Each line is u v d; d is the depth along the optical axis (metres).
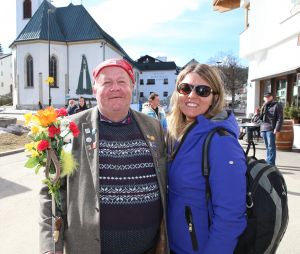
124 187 1.91
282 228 1.83
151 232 2.02
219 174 1.82
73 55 44.09
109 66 2.01
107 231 1.90
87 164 1.89
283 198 1.83
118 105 1.97
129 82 2.07
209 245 1.83
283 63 14.07
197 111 2.13
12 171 8.09
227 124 1.98
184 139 2.06
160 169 2.07
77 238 1.81
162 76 71.56
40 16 44.22
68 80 44.22
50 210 1.95
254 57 17.70
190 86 2.12
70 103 14.46
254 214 1.82
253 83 17.58
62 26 45.28
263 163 1.95
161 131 2.25
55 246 1.82
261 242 1.81
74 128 1.78
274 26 14.41
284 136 10.87
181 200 2.01
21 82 42.91
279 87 15.00
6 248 3.92
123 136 2.01
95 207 1.82
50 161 1.73
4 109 42.12
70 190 1.87
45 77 42.47
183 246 2.01
